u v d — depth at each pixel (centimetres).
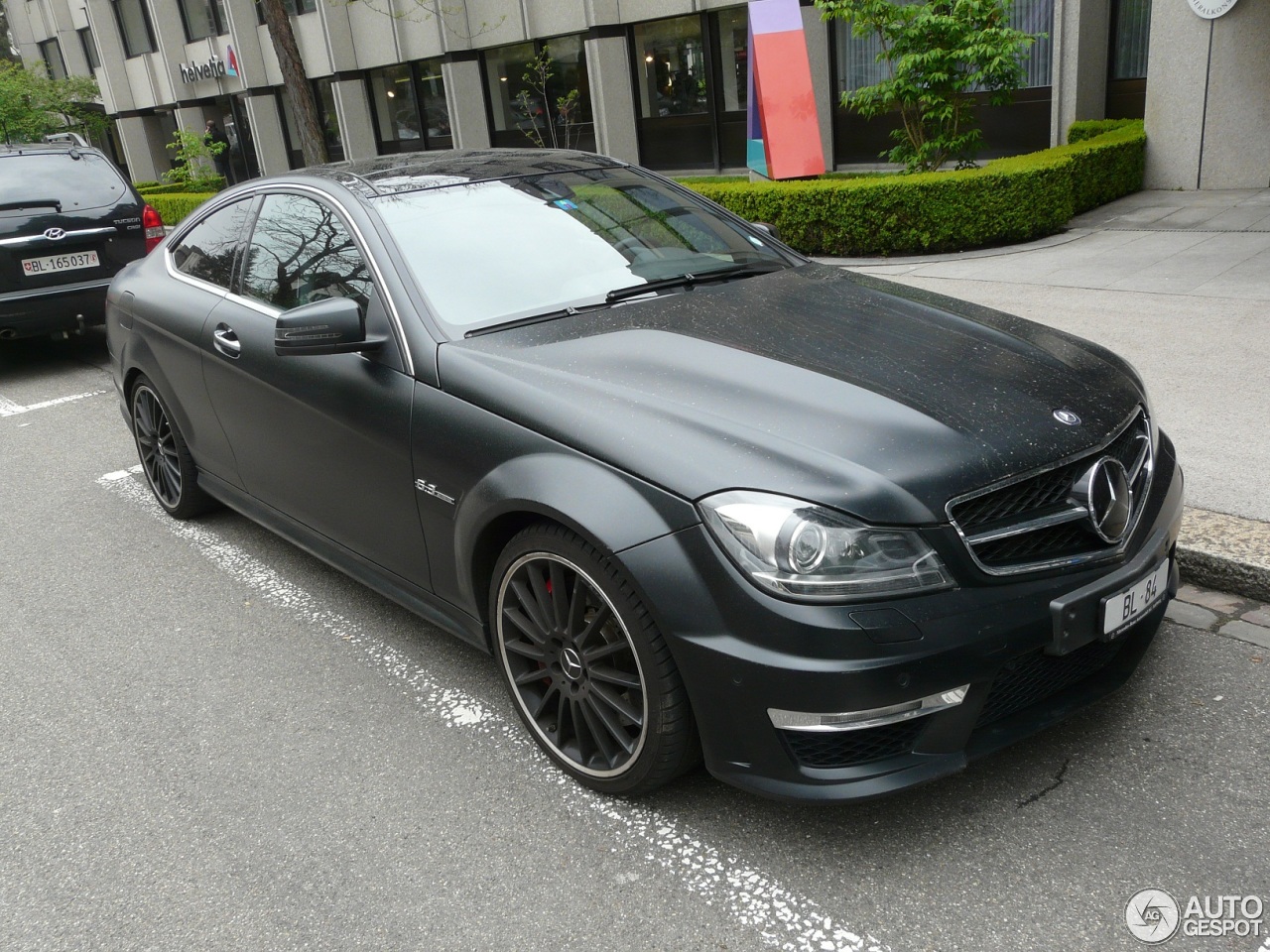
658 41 1897
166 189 2573
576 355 287
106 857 272
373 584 356
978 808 262
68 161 809
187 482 480
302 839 273
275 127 2800
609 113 1948
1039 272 833
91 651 386
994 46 1041
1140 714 293
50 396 780
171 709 342
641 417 255
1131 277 779
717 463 238
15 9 3841
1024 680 253
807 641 223
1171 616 344
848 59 1605
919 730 235
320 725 326
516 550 277
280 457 377
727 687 233
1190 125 1161
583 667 269
